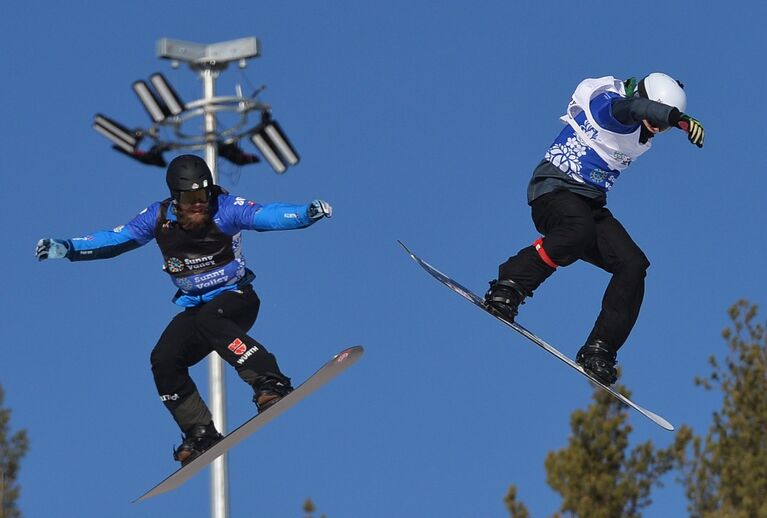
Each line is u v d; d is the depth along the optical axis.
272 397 34.00
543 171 34.97
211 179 33.81
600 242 34.88
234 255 34.25
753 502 56.25
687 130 32.84
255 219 33.34
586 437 58.19
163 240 34.06
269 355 34.38
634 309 34.75
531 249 35.00
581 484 57.25
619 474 57.75
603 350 34.66
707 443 58.03
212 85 57.91
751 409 60.59
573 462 57.44
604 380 34.62
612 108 33.94
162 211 34.00
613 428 57.94
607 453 57.66
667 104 33.91
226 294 34.41
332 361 33.53
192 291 34.50
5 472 70.81
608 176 34.72
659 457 57.81
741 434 59.62
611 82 34.53
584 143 34.53
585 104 34.44
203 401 35.44
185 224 33.72
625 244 34.78
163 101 56.56
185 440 35.28
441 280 35.88
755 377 61.19
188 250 34.00
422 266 36.16
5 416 71.44
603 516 56.47
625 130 34.03
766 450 58.75
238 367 34.22
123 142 56.84
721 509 56.00
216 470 56.25
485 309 35.16
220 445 34.97
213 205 33.81
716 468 57.94
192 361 35.16
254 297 34.81
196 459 35.06
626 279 34.66
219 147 58.12
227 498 56.06
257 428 34.81
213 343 34.28
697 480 57.81
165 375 34.94
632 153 34.44
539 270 34.91
